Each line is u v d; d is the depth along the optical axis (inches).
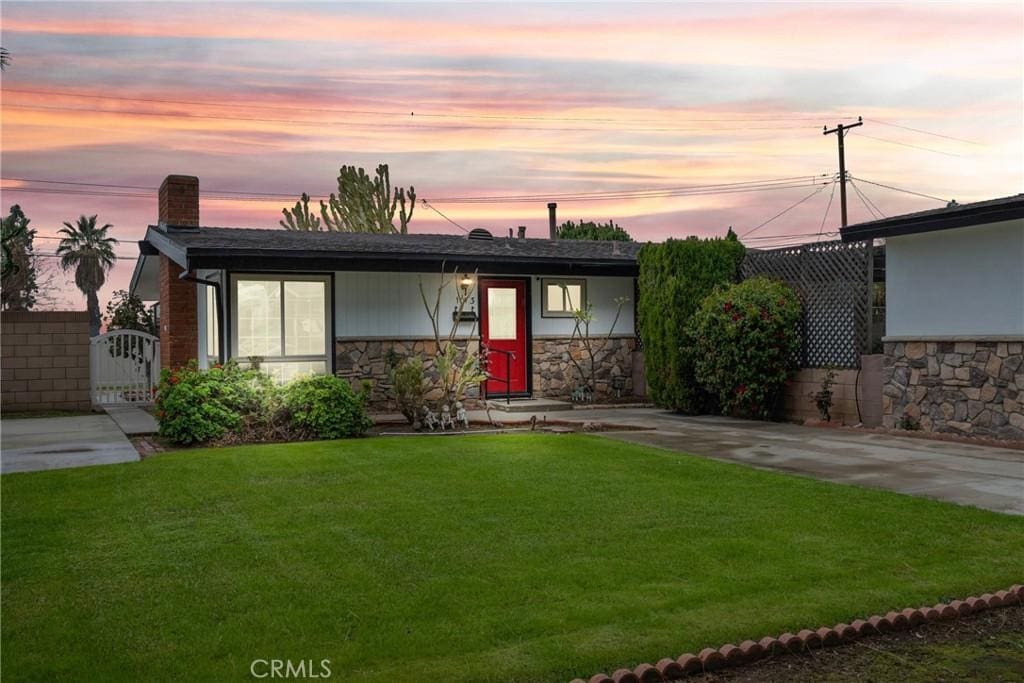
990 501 263.1
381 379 569.0
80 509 255.3
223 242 511.5
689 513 245.6
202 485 291.6
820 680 142.3
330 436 423.2
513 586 178.7
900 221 431.2
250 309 529.0
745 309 499.8
